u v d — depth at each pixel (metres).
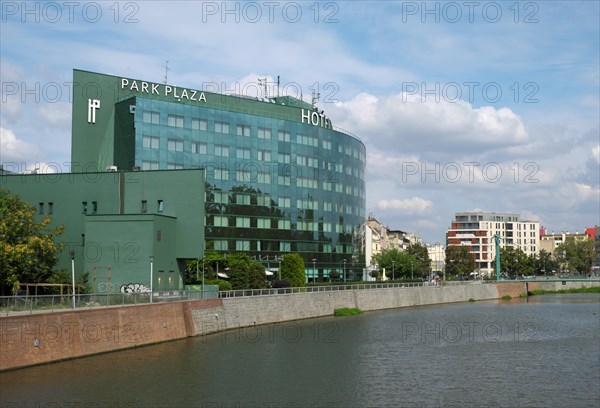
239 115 159.88
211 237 152.25
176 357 71.06
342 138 187.50
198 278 118.69
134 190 99.81
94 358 67.88
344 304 131.75
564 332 101.44
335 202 183.25
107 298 74.00
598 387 61.38
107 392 55.31
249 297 101.88
